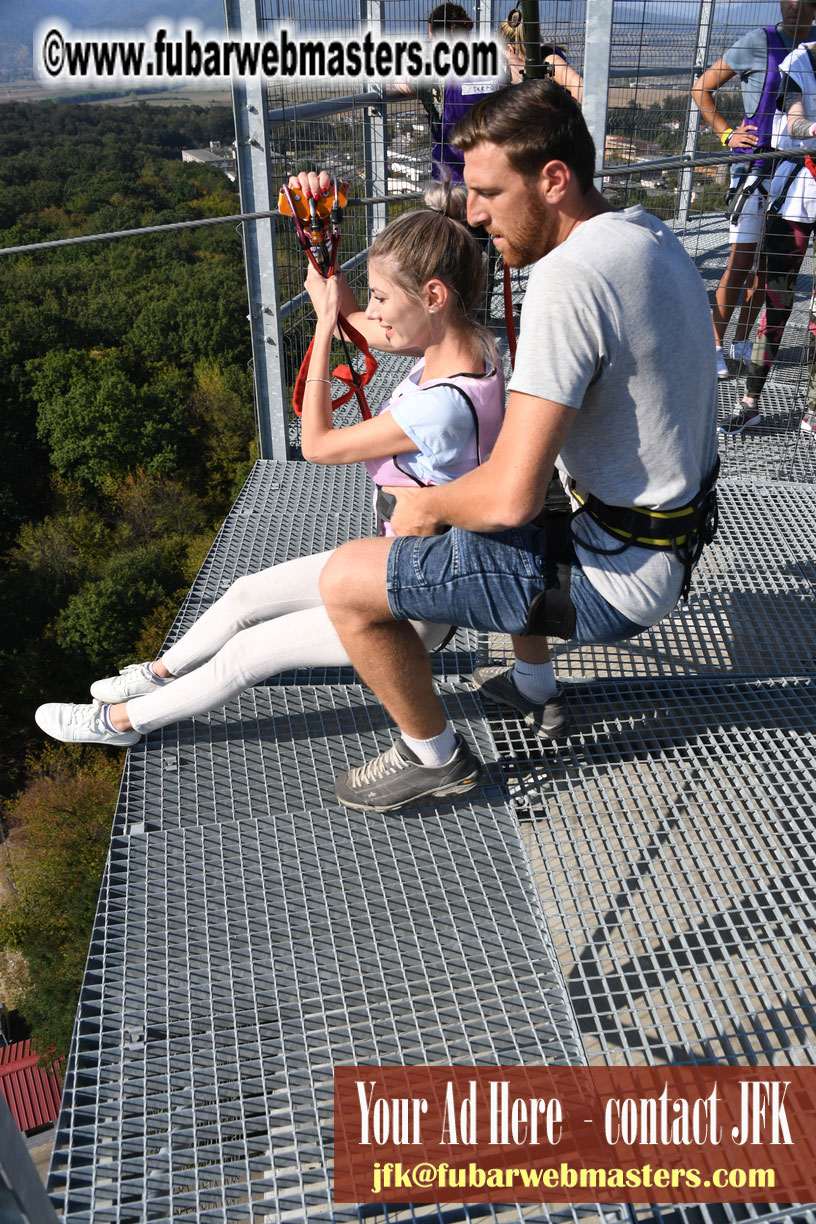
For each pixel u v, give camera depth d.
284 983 1.56
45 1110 21.20
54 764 25.97
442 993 1.53
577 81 3.45
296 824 1.89
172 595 32.72
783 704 2.21
